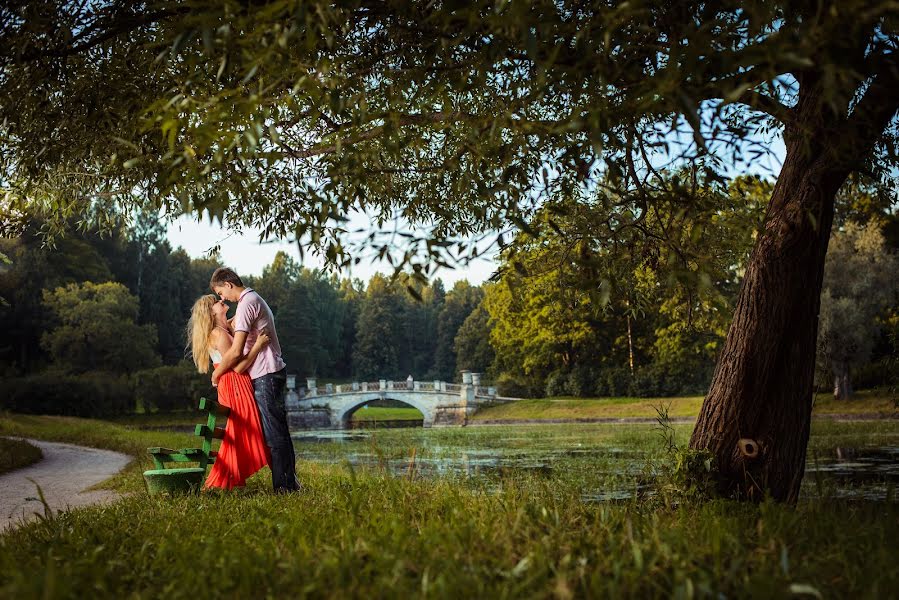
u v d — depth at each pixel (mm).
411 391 50406
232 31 2791
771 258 4375
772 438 4500
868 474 10547
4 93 4305
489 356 75250
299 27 2516
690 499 4410
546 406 42469
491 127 3139
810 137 3574
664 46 2826
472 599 1873
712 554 2348
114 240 67188
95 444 17031
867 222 32281
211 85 3717
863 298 30578
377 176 4277
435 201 4227
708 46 2418
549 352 45656
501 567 2184
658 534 2529
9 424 22672
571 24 2701
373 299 95750
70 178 5270
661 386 41750
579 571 2066
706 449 4586
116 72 4496
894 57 3045
